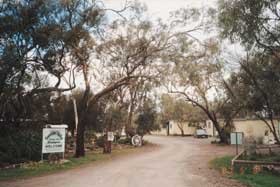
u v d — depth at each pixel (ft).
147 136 201.77
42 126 74.13
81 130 67.56
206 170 45.50
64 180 36.06
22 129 69.21
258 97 65.57
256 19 40.68
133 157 67.41
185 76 74.69
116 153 78.23
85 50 65.16
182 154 74.74
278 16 41.11
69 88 69.72
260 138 101.91
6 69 54.54
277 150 72.28
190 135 212.23
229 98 107.24
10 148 55.72
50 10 55.16
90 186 32.17
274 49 46.34
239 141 60.49
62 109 103.14
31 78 67.62
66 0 54.80
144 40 68.13
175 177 38.58
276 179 37.37
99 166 50.60
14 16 53.26
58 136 54.95
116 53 69.72
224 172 42.80
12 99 67.21
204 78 98.43
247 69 61.31
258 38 44.09
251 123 125.08
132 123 122.31
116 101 118.52
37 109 80.02
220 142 116.98
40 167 47.09
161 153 78.02
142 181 35.42
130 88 113.60
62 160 53.72
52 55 59.62
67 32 57.00
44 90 68.33
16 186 32.40
